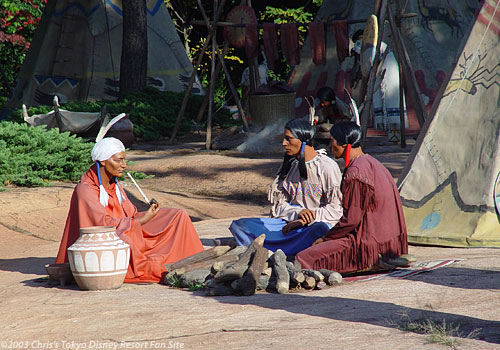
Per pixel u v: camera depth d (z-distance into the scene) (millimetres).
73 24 32969
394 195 7270
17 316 5988
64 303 6418
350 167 7203
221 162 19578
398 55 20750
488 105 9898
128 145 23297
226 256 7316
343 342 4469
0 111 36531
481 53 10336
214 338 4785
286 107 22531
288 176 8148
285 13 41125
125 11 29672
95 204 7641
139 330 5148
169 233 8188
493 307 5270
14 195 14172
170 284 7312
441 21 26484
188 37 46219
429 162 10141
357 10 27625
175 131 25656
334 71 27938
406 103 24375
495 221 8984
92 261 6984
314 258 7129
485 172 9391
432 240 9227
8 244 11438
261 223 7996
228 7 43219
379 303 5676
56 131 17406
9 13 37312
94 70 32406
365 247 7090
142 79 29953
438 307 5387
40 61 32844
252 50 23656
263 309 5699
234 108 35344
